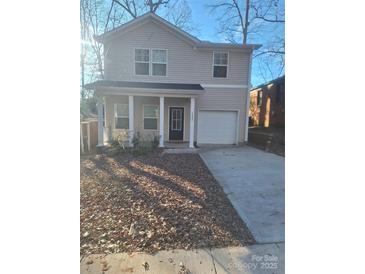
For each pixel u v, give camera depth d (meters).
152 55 9.95
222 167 6.42
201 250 2.79
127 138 8.52
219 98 10.39
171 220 3.42
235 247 2.85
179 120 10.45
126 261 2.60
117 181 4.99
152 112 10.14
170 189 4.64
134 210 3.69
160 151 8.49
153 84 9.72
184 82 10.16
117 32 9.67
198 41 9.93
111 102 9.87
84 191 4.36
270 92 12.64
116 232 3.09
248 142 10.92
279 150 8.85
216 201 4.09
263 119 13.26
